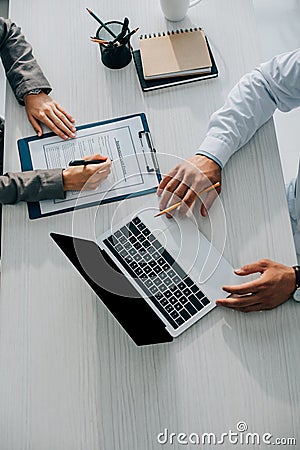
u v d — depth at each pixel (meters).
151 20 1.46
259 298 1.17
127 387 1.15
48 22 1.47
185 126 1.34
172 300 1.18
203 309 1.17
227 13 1.45
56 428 1.13
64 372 1.16
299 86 1.30
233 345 1.16
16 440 1.13
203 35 1.39
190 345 1.16
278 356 1.15
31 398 1.15
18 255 1.25
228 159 1.30
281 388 1.13
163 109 1.36
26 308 1.21
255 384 1.14
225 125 1.29
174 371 1.15
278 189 1.27
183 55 1.37
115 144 1.33
